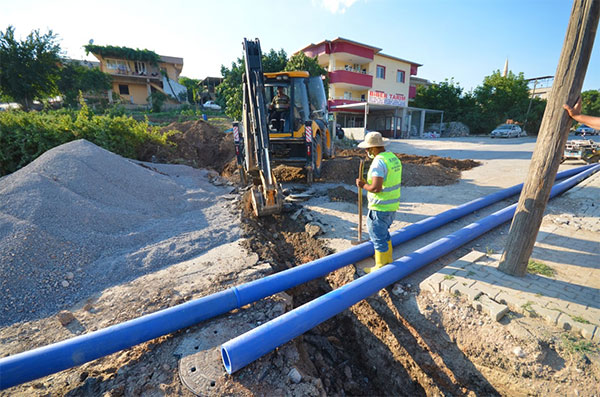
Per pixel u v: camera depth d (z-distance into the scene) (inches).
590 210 229.0
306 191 292.4
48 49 856.3
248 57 209.0
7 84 818.2
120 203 223.3
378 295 142.9
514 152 580.4
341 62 1086.4
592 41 104.0
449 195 291.7
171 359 101.7
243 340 94.7
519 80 1266.0
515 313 115.0
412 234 184.2
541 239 182.1
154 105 1147.9
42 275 144.0
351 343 146.8
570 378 92.9
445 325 119.9
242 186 308.3
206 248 183.5
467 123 1240.2
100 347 95.4
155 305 128.6
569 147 436.5
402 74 1218.6
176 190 269.4
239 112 748.6
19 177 207.8
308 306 110.9
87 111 389.1
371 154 140.0
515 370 100.9
